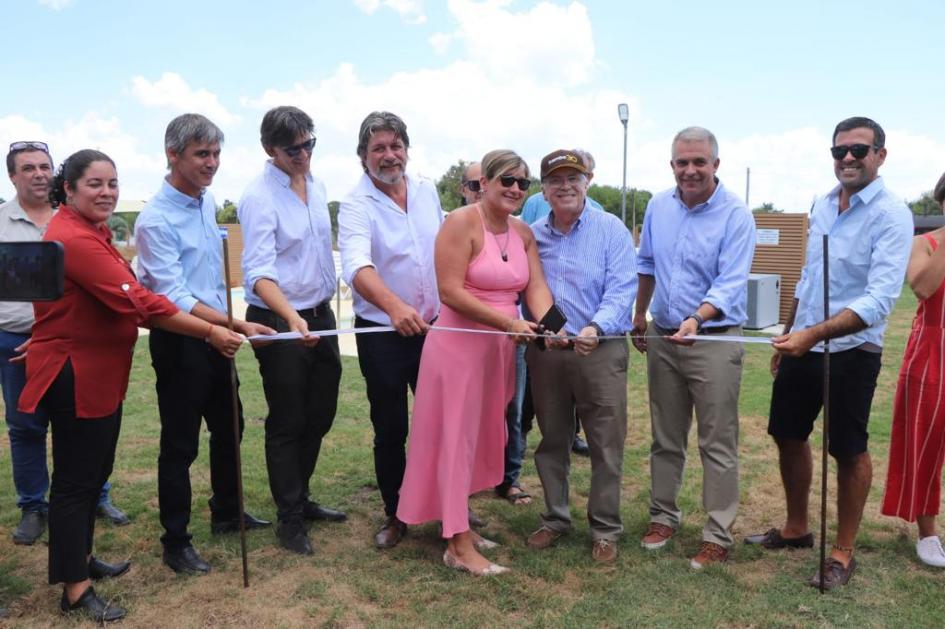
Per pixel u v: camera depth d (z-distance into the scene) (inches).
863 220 136.0
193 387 142.5
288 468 154.8
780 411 149.6
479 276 141.6
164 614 129.4
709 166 142.8
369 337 158.6
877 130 133.2
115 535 162.4
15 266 100.8
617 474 151.1
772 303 514.3
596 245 147.0
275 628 125.3
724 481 147.1
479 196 205.6
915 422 145.0
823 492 133.4
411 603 133.2
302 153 149.6
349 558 152.3
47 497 181.9
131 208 609.9
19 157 159.9
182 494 144.9
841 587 137.8
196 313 137.9
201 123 135.3
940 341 143.5
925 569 146.3
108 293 119.3
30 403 120.6
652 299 167.6
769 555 153.0
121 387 129.5
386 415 159.2
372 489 196.4
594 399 147.2
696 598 133.6
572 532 165.0
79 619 127.1
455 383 144.0
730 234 146.0
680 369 150.6
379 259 157.0
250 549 155.8
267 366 152.3
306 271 156.1
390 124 149.2
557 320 141.0
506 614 129.7
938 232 146.8
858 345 138.0
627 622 125.5
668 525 157.8
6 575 144.6
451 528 143.0
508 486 187.6
